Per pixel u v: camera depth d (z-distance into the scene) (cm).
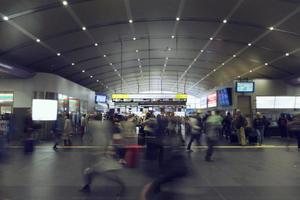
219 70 3381
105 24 1828
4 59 1853
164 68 3544
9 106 2231
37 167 1024
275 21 1716
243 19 1762
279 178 855
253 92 2698
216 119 1203
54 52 2136
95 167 716
